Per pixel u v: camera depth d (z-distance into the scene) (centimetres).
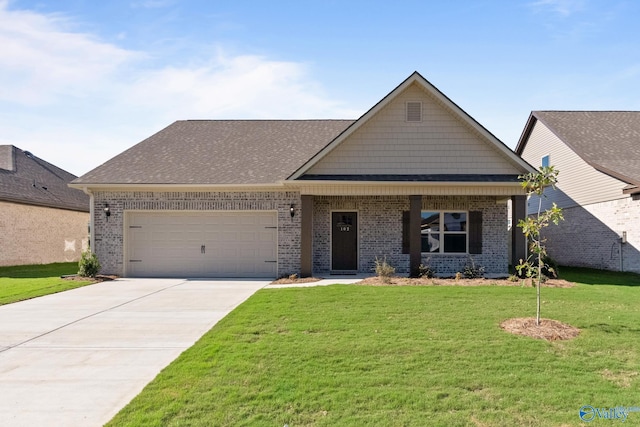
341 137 1489
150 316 920
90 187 1538
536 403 475
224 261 1562
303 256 1465
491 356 616
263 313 888
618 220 1719
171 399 488
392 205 1606
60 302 1085
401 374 553
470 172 1499
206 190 1543
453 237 1608
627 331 737
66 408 478
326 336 719
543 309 900
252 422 435
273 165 1630
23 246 2166
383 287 1189
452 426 427
